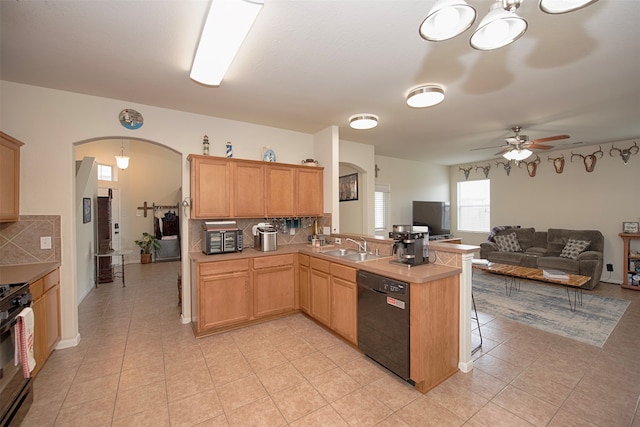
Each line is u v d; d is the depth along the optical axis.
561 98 3.09
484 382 2.23
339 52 2.19
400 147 5.62
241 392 2.12
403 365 2.16
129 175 7.49
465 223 7.70
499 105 3.32
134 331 3.19
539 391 2.11
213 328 3.08
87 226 4.89
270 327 3.28
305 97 3.05
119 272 6.27
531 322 3.39
